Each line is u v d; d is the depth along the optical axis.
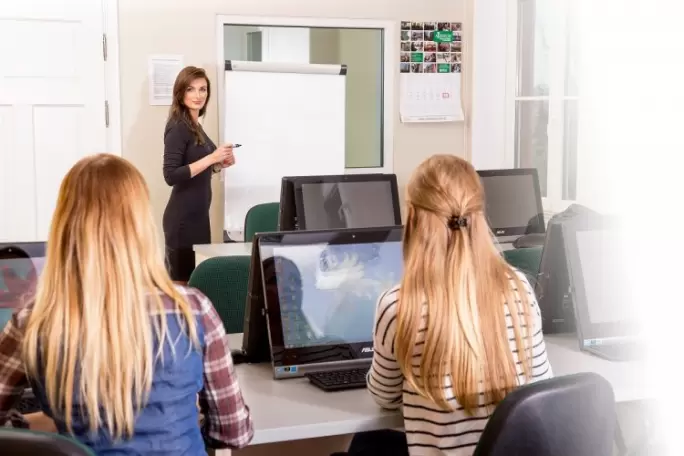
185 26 5.21
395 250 2.37
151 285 1.54
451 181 1.83
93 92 5.06
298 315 2.26
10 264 2.13
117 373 1.47
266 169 5.32
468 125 5.84
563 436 1.61
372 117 5.79
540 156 5.27
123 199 1.52
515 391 1.58
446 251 1.82
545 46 5.13
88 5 4.99
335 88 5.43
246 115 5.25
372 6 5.59
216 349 1.66
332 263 2.30
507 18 5.52
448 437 1.80
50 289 1.50
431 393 1.79
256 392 2.13
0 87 4.91
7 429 1.28
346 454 2.17
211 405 1.71
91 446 1.51
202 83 4.66
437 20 5.73
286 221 3.66
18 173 4.99
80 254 1.48
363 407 2.03
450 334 1.77
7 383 1.54
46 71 4.98
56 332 1.47
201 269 2.76
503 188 4.27
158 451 1.54
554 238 2.55
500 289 1.83
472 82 5.72
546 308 2.64
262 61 5.41
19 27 4.91
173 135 4.62
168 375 1.55
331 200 3.71
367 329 2.32
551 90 4.98
